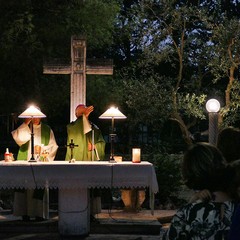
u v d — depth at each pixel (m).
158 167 10.68
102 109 14.30
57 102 13.63
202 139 20.25
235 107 13.84
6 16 12.31
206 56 15.15
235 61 13.84
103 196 10.07
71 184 7.14
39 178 7.13
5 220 8.18
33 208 7.98
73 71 9.03
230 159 3.41
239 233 2.45
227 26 13.73
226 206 2.64
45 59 9.02
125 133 20.38
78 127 8.20
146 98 14.38
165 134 21.78
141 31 15.02
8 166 7.15
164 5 14.78
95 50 21.88
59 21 13.08
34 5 13.12
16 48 12.34
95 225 7.88
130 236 7.66
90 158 8.21
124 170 7.18
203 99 14.07
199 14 14.30
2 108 13.20
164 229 8.41
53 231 7.89
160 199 10.56
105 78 14.27
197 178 2.68
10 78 13.30
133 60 22.39
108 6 13.52
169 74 21.50
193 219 2.64
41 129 8.22
